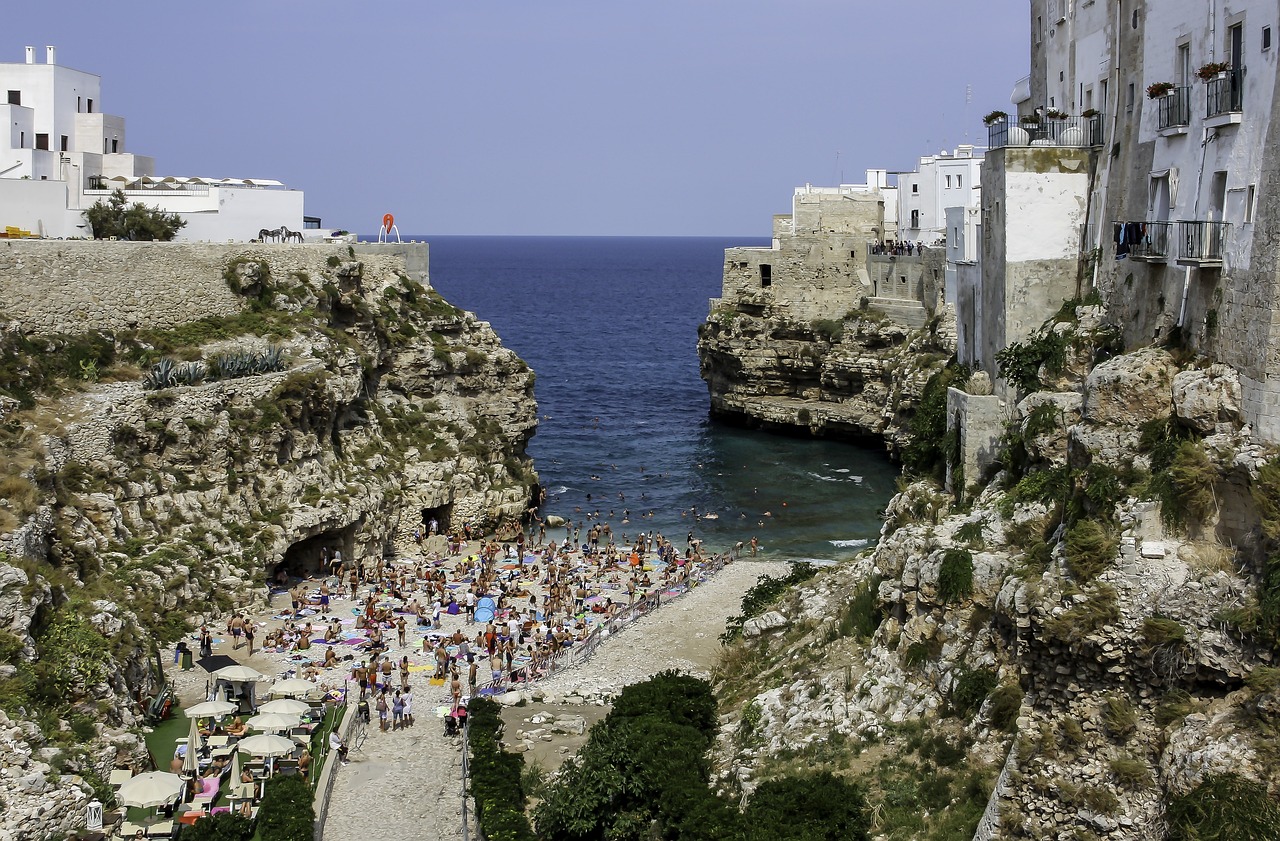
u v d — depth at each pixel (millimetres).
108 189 98750
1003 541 41375
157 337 76562
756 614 61344
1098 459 37219
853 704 43000
